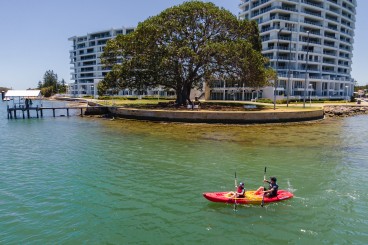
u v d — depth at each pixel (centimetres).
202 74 4978
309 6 9050
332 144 2630
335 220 1160
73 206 1274
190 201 1329
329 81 9062
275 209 1248
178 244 988
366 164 1962
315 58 9506
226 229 1084
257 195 1323
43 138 3000
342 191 1463
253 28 5788
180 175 1708
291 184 1566
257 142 2712
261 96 7800
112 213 1208
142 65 4859
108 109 5500
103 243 992
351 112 5819
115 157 2139
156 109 4688
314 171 1800
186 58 4556
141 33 4706
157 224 1118
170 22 4628
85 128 3750
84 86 14125
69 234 1046
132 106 5362
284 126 3909
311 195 1407
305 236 1042
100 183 1566
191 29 4888
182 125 3966
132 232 1061
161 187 1508
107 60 5350
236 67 4675
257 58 4638
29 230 1073
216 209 1244
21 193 1421
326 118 4994
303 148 2452
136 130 3509
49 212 1216
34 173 1750
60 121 4638
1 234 1045
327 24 9788
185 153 2259
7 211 1223
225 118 4012
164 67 4594
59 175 1709
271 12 8712
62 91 17588
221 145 2567
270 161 2028
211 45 4378
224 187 1520
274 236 1041
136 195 1398
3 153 2297
